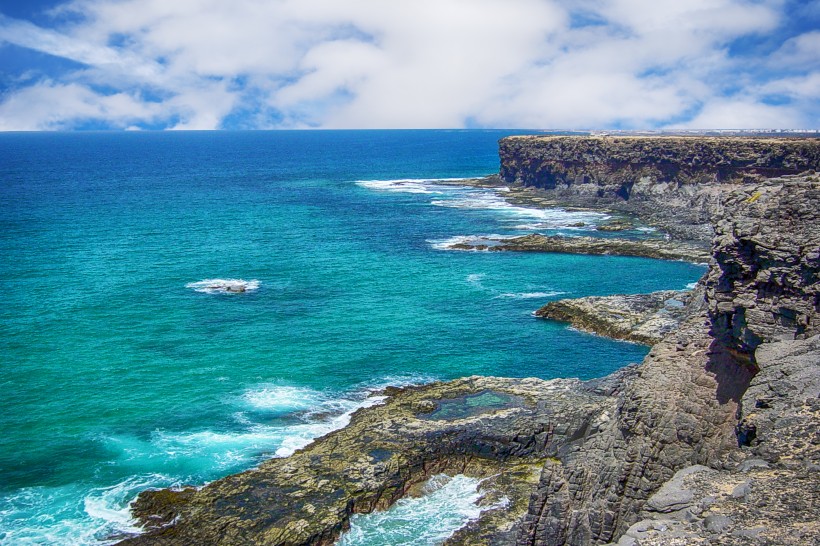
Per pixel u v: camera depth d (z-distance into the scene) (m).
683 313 68.38
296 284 87.44
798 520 21.36
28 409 52.38
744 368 32.62
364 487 40.19
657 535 22.31
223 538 36.16
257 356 62.78
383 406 51.78
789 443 25.19
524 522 30.19
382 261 100.19
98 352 63.53
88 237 115.50
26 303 77.88
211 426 49.75
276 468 42.25
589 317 71.19
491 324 72.06
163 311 75.69
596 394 48.31
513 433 44.59
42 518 39.31
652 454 31.36
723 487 24.75
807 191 31.42
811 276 29.77
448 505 40.25
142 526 38.34
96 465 44.72
